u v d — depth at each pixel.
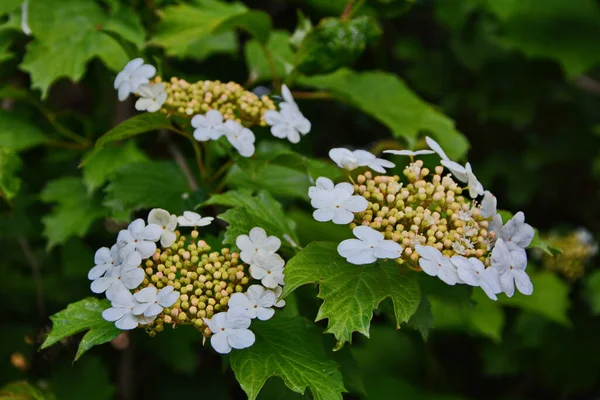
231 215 0.58
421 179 0.57
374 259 0.53
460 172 0.57
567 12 1.01
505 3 0.94
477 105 1.07
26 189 0.75
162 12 0.70
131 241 0.55
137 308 0.54
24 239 0.76
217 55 0.77
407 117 0.72
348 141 1.08
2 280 0.78
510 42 1.00
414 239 0.55
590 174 1.12
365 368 1.00
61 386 0.74
